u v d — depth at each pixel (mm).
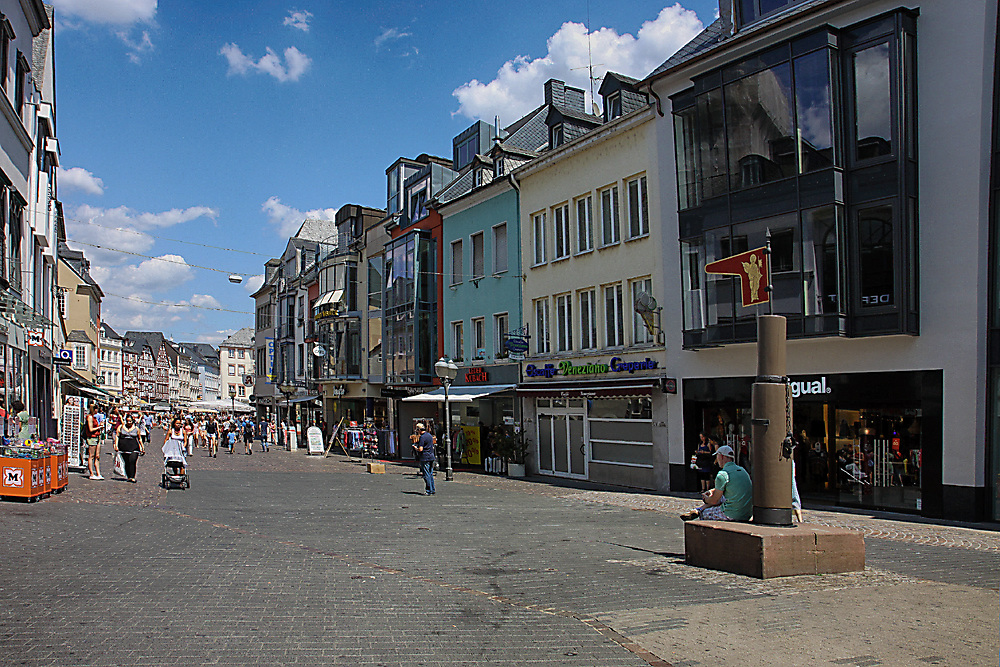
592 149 21375
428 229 30234
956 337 12961
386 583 7359
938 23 13352
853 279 14039
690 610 6305
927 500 13242
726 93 16094
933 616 6082
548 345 23234
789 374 15500
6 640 5086
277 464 28812
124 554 8469
